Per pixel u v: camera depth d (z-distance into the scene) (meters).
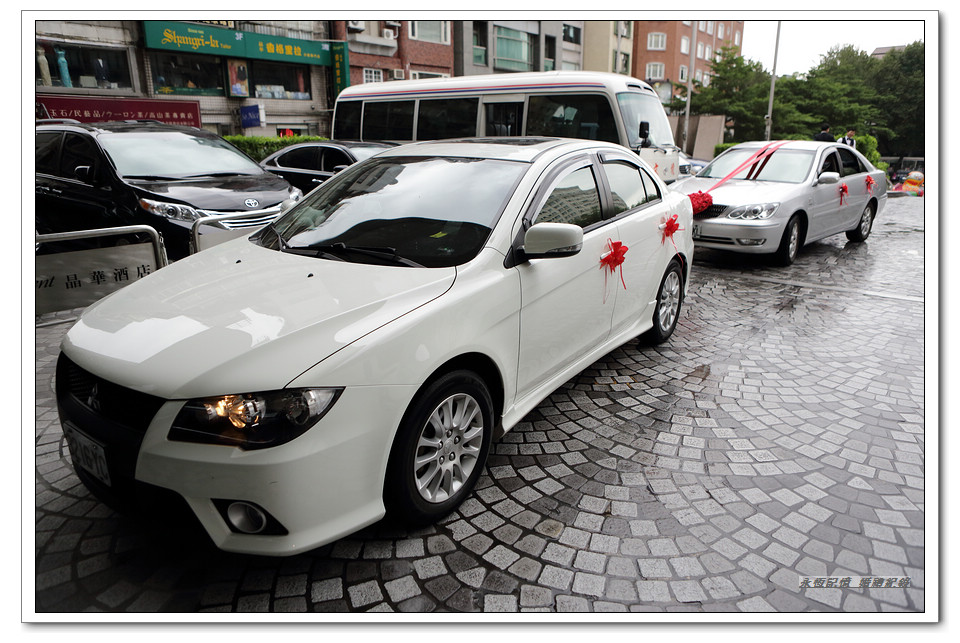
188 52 19.06
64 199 6.79
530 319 2.96
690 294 6.41
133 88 18.11
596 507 2.75
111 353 2.22
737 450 3.25
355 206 3.23
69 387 2.36
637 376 4.24
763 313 5.73
